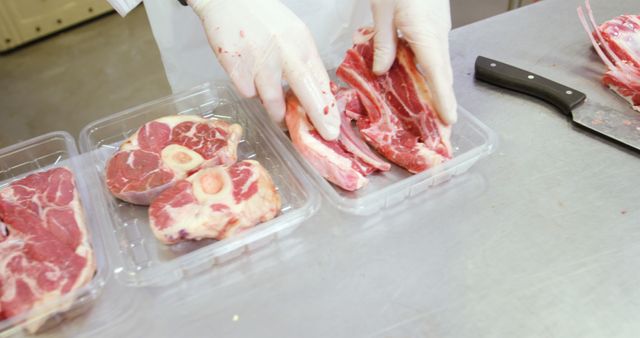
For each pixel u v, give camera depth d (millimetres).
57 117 1127
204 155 460
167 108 531
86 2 1392
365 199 408
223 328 346
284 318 348
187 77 682
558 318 336
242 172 422
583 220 398
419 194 429
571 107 488
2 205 411
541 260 372
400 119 478
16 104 1173
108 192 446
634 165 441
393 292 359
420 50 464
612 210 404
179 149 460
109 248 391
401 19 469
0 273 365
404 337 331
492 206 414
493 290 355
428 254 382
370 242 394
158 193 428
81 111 1139
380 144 459
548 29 627
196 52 661
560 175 437
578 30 622
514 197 420
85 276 365
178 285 375
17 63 1299
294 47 460
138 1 593
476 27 640
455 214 410
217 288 371
